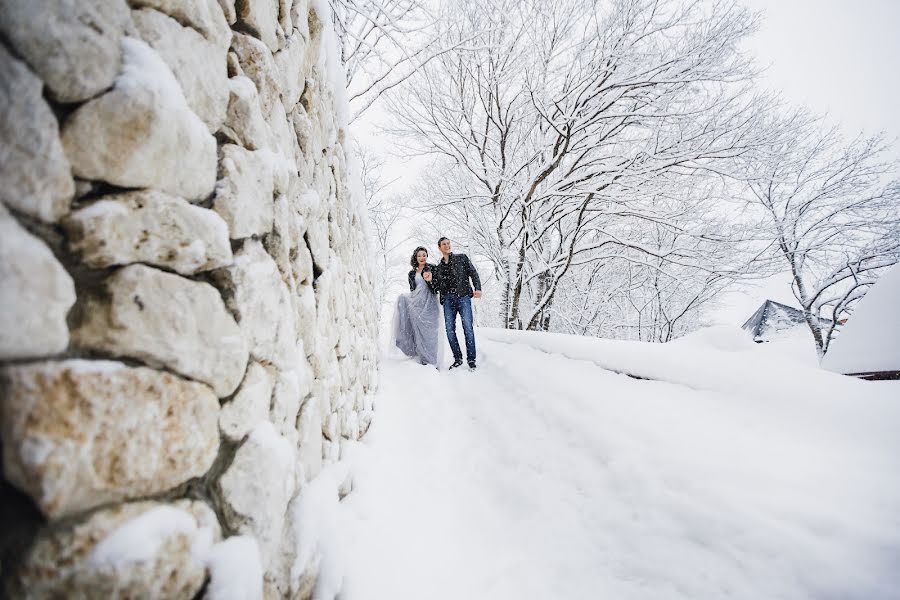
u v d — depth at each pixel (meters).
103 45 0.55
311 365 1.32
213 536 0.69
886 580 0.99
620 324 12.77
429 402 2.99
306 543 0.99
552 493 1.71
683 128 6.95
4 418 0.44
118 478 0.54
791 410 1.71
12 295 0.45
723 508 1.35
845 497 1.24
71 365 0.51
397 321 4.34
